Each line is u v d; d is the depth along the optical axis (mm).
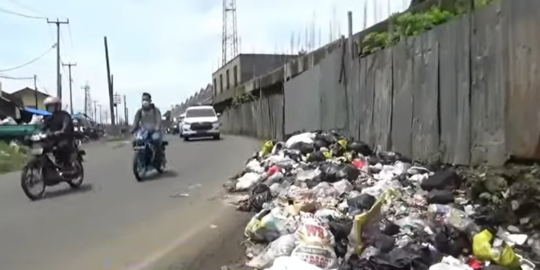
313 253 4750
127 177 13516
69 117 11242
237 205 8758
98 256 6145
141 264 5793
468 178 6730
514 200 5570
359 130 12359
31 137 10688
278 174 9375
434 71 8445
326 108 15273
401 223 5305
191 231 7230
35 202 10031
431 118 8570
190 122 30922
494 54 6660
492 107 6727
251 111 35812
